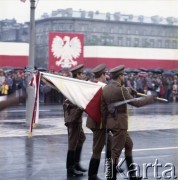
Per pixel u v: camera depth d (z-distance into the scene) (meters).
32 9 14.45
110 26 58.94
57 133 13.38
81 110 7.84
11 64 29.95
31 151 10.36
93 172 7.39
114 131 7.08
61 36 28.48
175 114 20.94
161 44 61.59
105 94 7.08
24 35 54.41
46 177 7.89
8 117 18.36
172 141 12.12
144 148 10.91
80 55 29.00
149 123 16.59
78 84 7.39
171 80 30.58
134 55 33.94
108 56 33.06
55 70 28.38
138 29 60.62
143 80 28.44
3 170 8.39
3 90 24.62
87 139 12.20
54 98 27.20
